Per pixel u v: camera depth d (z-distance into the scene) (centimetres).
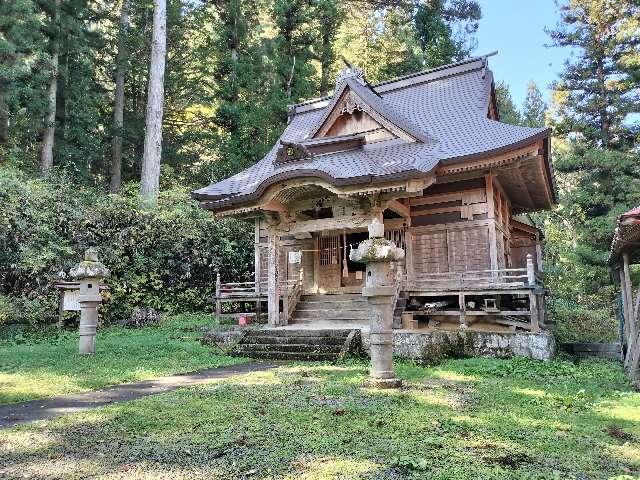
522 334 1164
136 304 1938
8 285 1616
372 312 803
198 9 3098
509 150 1323
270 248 1480
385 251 787
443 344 1155
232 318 1817
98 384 804
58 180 1978
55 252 1672
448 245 1534
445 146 1486
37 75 2000
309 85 2814
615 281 1598
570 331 2036
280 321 1492
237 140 2698
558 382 893
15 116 2056
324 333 1237
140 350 1201
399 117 1697
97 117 2734
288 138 2039
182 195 2223
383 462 416
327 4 2764
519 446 471
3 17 1712
